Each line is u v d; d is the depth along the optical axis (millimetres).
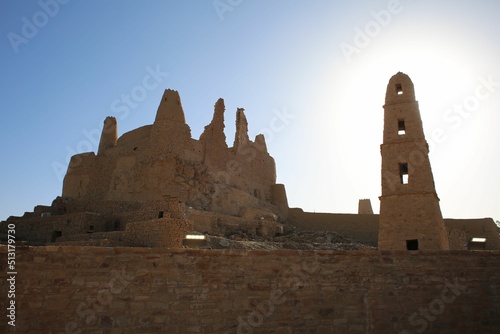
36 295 9875
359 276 11672
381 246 21969
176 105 48688
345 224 51812
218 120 54625
